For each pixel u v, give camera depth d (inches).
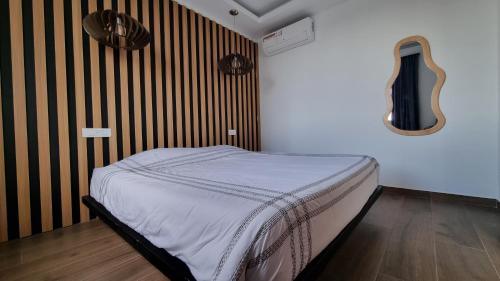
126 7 95.2
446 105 97.5
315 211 39.4
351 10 121.3
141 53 100.2
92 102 86.0
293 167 70.6
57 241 69.3
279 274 30.4
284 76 152.1
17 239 71.2
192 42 121.4
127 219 54.2
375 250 59.3
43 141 76.0
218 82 135.8
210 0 117.0
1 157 69.1
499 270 50.0
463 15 93.0
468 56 92.5
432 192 102.3
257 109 164.6
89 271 53.6
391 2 109.3
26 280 50.9
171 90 111.6
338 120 128.8
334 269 51.5
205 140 127.8
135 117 98.2
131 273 52.5
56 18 78.1
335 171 62.1
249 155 105.3
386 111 112.4
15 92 70.9
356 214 58.1
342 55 125.6
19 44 71.4
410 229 71.2
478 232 68.1
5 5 69.3
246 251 28.3
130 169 76.2
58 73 78.5
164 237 41.1
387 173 113.7
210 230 33.3
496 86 87.7
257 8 133.8
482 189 91.7
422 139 103.8
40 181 75.7
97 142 87.6
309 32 130.9
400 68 108.0
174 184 51.8
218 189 44.9
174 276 36.9
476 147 92.3
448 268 51.1
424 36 101.3
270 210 33.1
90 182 85.1
